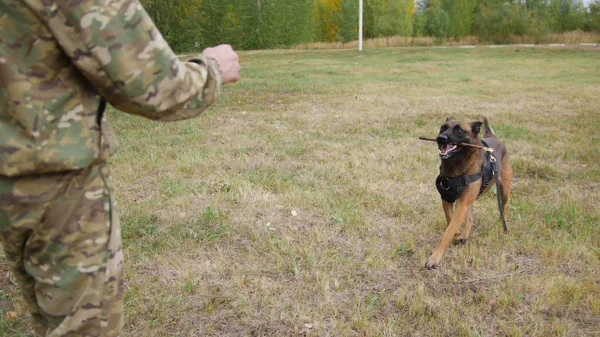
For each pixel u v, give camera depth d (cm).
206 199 557
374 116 1044
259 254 443
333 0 4603
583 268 418
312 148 777
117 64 145
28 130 144
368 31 4588
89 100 155
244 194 565
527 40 4150
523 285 393
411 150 775
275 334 334
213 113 1069
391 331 335
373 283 400
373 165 688
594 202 569
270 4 4106
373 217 524
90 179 158
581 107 1156
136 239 457
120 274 173
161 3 3606
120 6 146
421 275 413
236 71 184
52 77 147
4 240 160
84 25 142
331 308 362
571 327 341
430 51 3281
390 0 4422
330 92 1400
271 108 1145
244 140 818
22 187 149
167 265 418
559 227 502
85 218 158
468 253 450
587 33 4197
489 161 449
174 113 161
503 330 340
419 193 593
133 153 735
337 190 591
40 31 142
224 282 394
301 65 2411
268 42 4147
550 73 1969
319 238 466
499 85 1571
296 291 383
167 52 154
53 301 161
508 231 491
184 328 338
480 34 4306
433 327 339
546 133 891
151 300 365
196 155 715
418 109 1127
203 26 4031
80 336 165
